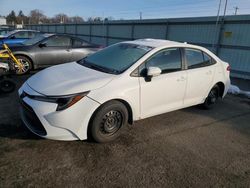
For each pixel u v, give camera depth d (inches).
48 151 117.2
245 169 115.8
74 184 95.5
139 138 138.3
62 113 111.3
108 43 723.4
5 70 202.4
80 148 122.0
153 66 143.3
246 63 363.6
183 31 459.2
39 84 124.8
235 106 217.2
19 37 458.0
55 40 296.2
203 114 187.6
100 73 134.0
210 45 413.1
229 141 144.5
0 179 95.0
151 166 111.7
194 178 105.4
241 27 362.0
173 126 159.6
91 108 116.7
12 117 154.2
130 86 130.1
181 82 157.8
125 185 97.4
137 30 586.2
